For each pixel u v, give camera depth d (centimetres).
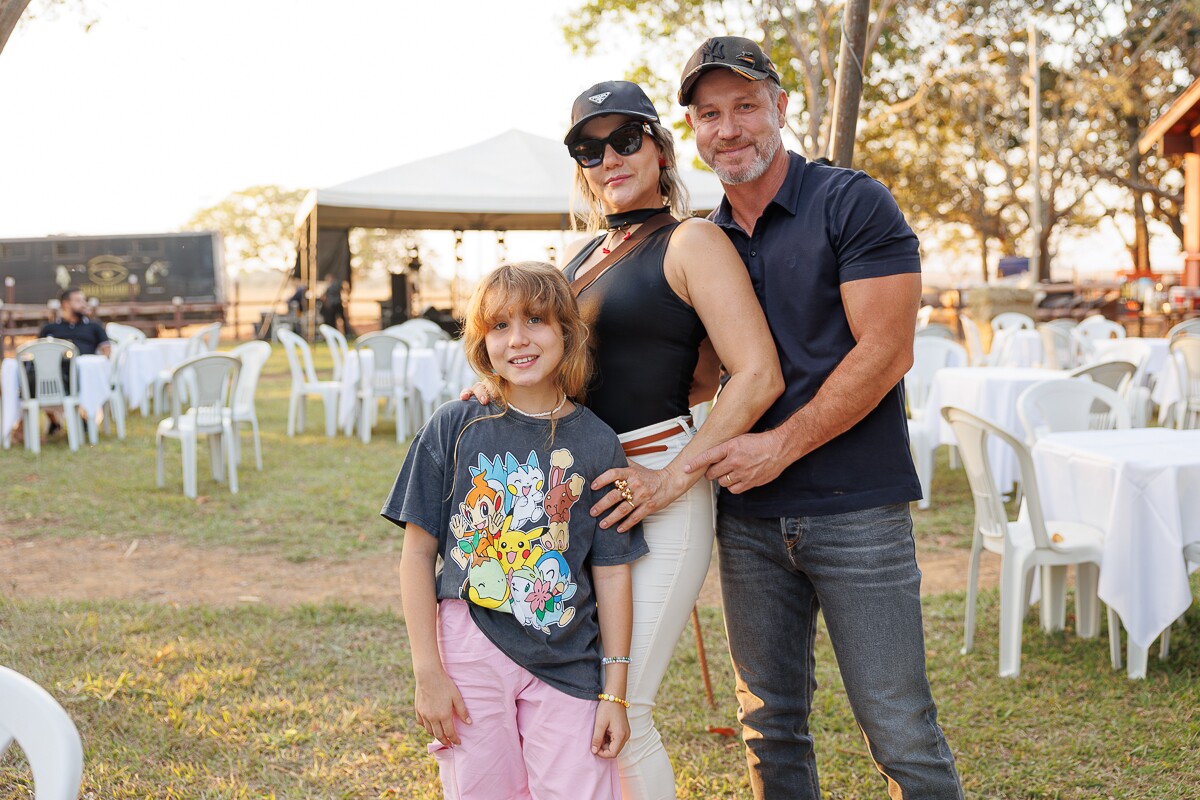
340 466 814
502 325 192
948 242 3497
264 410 1188
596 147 204
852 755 306
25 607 446
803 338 204
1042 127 2358
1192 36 2061
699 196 1286
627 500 193
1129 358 807
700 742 318
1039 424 462
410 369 955
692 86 205
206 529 610
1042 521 361
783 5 857
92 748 307
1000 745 310
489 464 194
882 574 202
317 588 492
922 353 773
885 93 2069
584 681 192
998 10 1828
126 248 2422
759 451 194
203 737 317
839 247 198
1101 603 432
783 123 212
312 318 1647
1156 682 351
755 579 219
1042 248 2384
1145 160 2567
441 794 281
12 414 901
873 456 203
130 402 1101
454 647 193
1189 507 353
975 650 389
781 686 222
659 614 202
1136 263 2530
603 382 206
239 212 4425
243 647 396
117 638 404
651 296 200
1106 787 282
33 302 2380
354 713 333
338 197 1352
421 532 198
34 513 650
